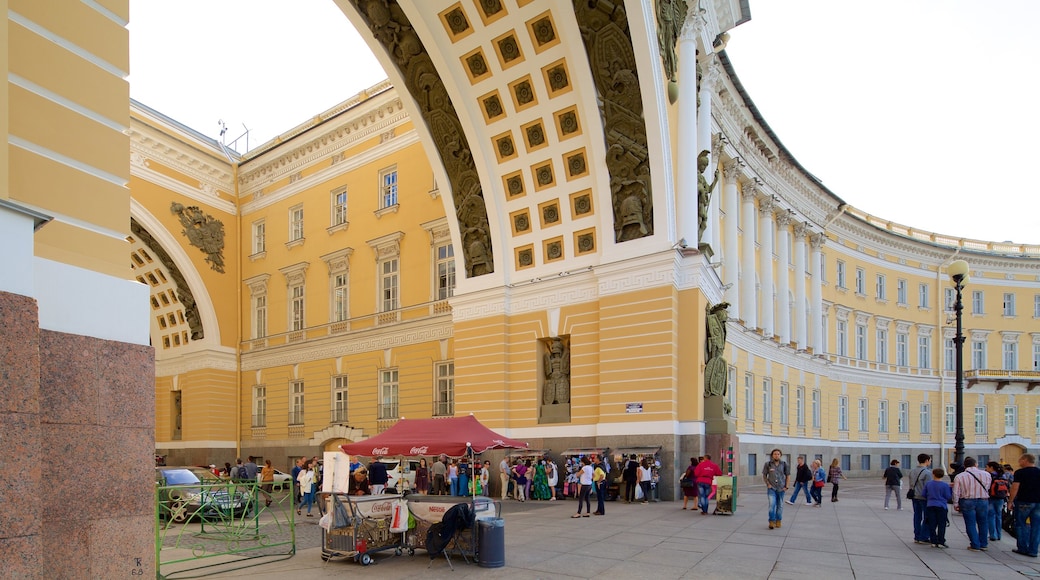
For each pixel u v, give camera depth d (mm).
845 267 41844
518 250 22938
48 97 6121
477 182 23219
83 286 6156
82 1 6516
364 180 31141
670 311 19203
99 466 5977
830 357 39094
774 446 30469
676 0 20984
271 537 13305
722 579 8578
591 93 20000
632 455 18781
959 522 15469
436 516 10406
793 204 36344
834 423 38594
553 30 19734
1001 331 46625
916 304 45469
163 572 9461
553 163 21641
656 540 11695
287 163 34844
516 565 9578
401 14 21656
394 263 29812
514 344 22531
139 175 32375
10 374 5012
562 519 14820
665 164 19688
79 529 5738
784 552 10508
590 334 20875
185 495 15711
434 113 23188
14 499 4934
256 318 35969
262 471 21984
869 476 40375
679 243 19719
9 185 5707
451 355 26641
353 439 29719
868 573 8992
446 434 12562
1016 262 47281
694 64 21812
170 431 36750
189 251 34312
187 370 35688
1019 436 45438
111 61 6738
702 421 19344
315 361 32219
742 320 28391
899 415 43531
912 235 47531
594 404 20453
